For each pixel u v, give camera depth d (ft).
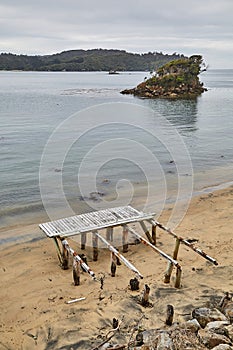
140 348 20.11
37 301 26.78
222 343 20.13
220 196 51.44
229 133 102.53
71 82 380.99
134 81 395.96
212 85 364.38
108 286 28.45
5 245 36.73
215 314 23.21
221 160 72.84
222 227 40.29
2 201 49.03
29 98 201.57
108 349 20.24
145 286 25.14
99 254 34.78
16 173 61.62
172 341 20.10
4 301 27.07
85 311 25.05
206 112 148.36
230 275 29.68
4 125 110.32
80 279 29.86
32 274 31.04
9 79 458.50
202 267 31.24
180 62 246.27
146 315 24.21
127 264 27.78
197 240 36.86
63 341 22.18
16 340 22.74
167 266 29.37
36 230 40.50
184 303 25.40
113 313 24.62
